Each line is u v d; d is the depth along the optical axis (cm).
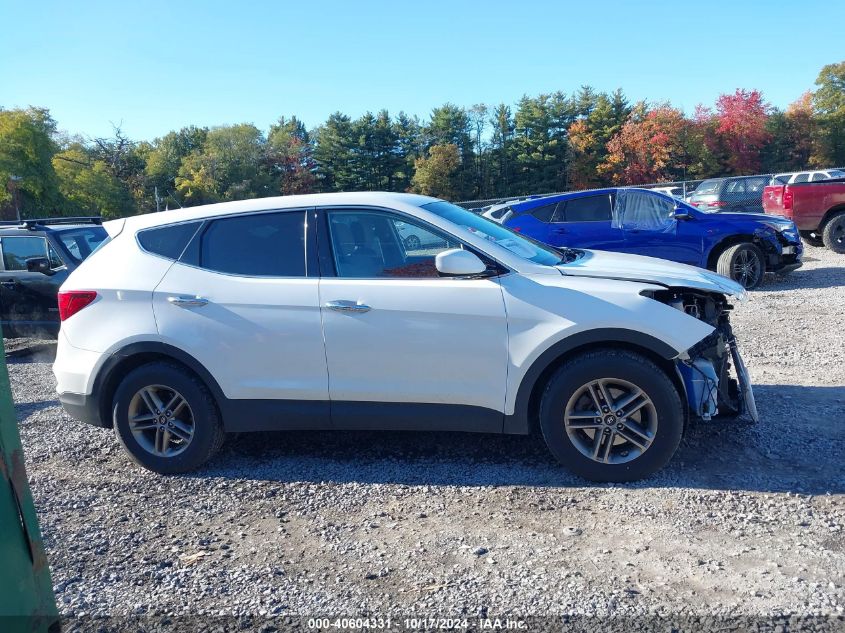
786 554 323
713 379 410
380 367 427
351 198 455
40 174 6506
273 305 439
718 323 445
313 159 8175
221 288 450
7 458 171
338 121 7638
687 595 297
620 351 405
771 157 6931
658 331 393
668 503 380
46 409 657
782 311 906
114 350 459
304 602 310
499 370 413
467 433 513
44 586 180
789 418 500
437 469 452
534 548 345
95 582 336
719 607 287
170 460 464
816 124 6919
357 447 499
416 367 422
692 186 2448
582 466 411
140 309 458
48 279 900
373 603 306
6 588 167
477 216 500
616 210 1092
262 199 475
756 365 664
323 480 446
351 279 437
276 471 465
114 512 415
